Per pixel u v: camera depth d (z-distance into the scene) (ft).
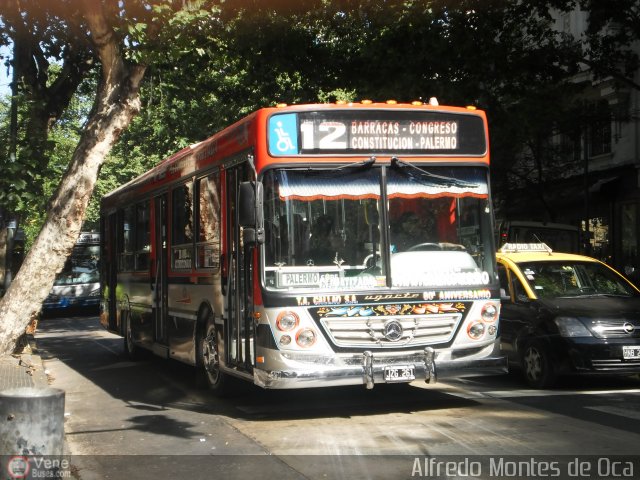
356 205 26.76
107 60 38.34
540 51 59.77
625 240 85.76
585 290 36.32
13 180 46.73
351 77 58.23
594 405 28.81
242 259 28.37
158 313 40.50
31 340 55.21
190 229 34.78
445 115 28.02
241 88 66.44
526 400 30.04
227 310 29.76
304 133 26.58
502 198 88.17
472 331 27.45
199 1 37.22
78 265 106.22
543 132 77.66
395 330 26.37
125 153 111.04
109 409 30.83
